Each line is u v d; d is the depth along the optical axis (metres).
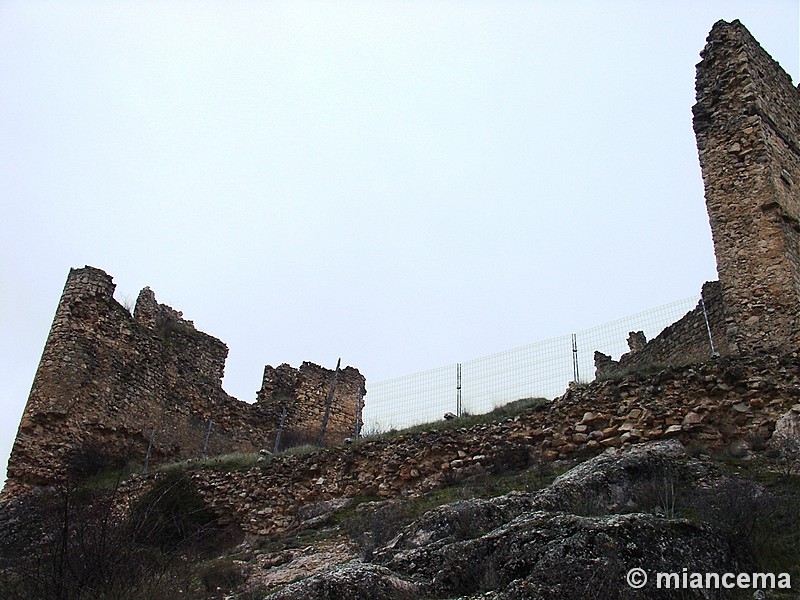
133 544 13.40
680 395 17.05
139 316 33.34
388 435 21.78
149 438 29.33
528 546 10.32
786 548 10.73
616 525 10.24
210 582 13.64
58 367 27.05
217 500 22.12
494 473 18.12
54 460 25.84
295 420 35.84
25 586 11.97
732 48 21.98
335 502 19.88
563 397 18.80
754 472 14.19
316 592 10.12
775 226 19.25
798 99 23.67
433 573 10.71
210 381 33.69
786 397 15.95
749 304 18.88
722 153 20.92
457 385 25.38
